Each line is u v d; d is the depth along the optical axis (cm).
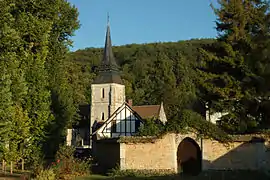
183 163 2902
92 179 2723
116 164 3291
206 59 3462
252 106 3266
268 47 3241
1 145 2614
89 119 7450
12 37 2728
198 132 2861
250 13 3444
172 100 7494
